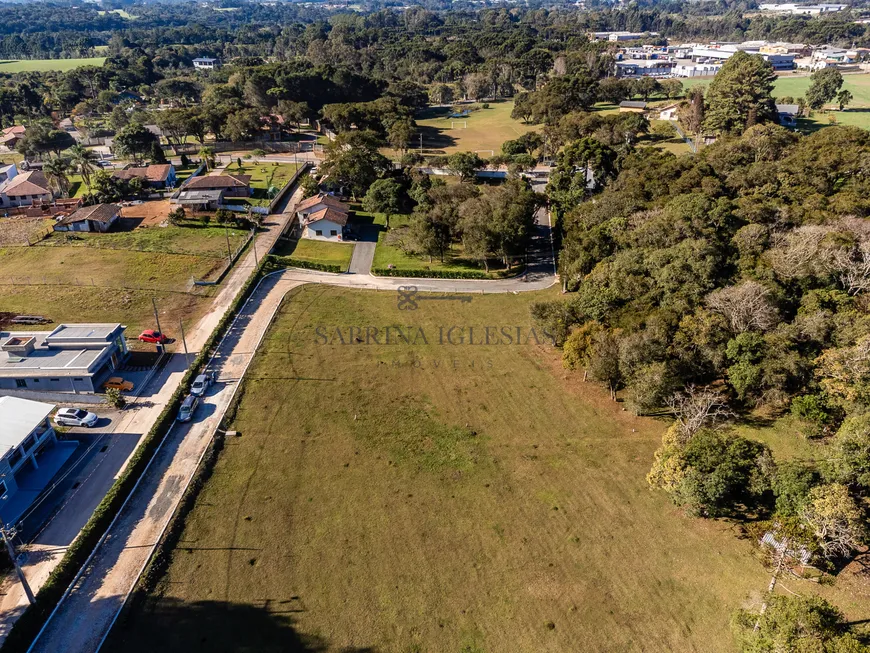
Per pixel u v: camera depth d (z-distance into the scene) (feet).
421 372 214.28
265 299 262.26
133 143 454.40
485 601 128.26
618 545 142.82
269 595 127.65
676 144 488.85
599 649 118.73
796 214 248.52
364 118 544.62
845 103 581.12
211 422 181.27
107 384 192.54
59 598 123.34
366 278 290.15
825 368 170.30
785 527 132.67
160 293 260.21
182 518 146.00
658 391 174.60
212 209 368.48
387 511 151.64
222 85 630.33
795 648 97.96
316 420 184.96
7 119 586.86
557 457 172.86
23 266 281.33
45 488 152.05
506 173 467.11
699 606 127.65
